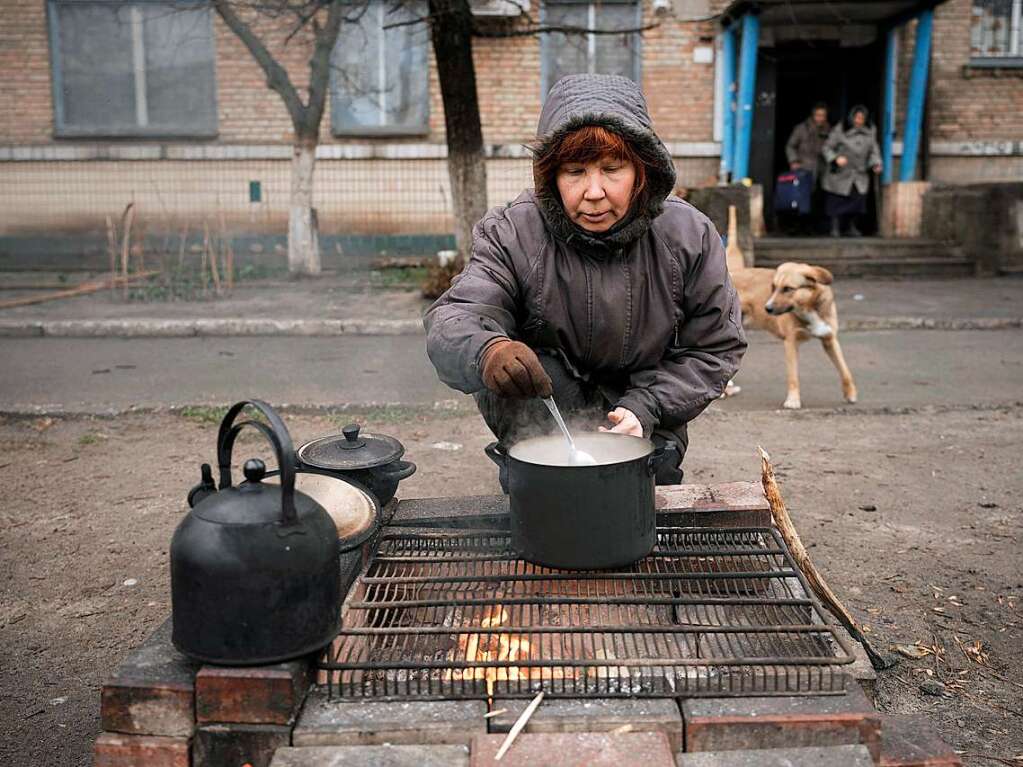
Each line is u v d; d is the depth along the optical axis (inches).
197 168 605.0
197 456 211.5
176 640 77.7
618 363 111.3
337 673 81.4
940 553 151.3
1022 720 104.0
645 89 591.8
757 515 109.0
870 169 576.4
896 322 388.5
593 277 105.0
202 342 365.4
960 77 593.9
